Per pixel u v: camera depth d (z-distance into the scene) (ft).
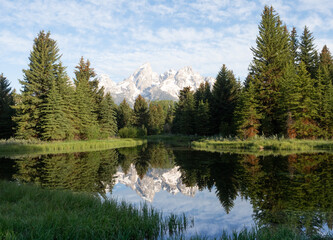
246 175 50.83
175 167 67.82
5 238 16.43
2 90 195.72
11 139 136.15
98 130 170.50
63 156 93.30
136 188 44.11
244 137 127.44
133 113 322.55
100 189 42.60
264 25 149.69
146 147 137.39
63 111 148.77
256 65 149.59
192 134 211.82
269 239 18.93
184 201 34.83
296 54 178.19
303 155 77.56
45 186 43.52
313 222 23.57
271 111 139.54
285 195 34.47
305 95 126.72
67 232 18.42
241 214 27.99
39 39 150.71
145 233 21.56
